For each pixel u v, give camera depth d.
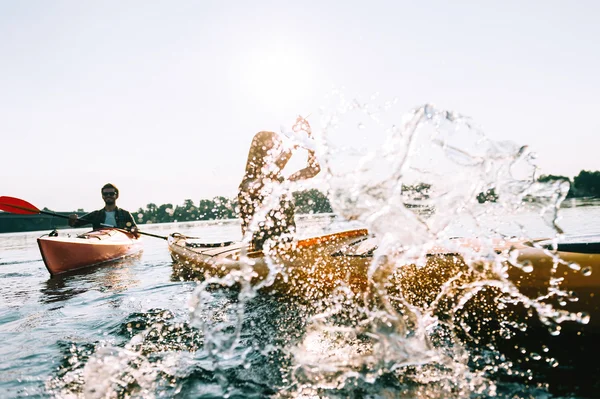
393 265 1.61
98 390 1.39
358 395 1.26
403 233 1.42
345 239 2.82
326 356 1.54
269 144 2.74
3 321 2.56
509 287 1.56
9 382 1.50
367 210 1.43
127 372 1.52
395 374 1.37
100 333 2.07
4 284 4.24
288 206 2.76
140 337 1.91
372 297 1.65
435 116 1.34
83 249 5.31
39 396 1.37
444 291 1.69
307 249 2.54
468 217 1.55
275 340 1.73
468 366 1.38
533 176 1.45
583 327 1.40
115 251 6.05
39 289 3.80
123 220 7.09
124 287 3.53
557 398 1.17
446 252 1.94
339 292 1.87
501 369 1.35
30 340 2.03
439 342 1.55
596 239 2.11
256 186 2.46
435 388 1.26
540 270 1.55
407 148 1.36
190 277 3.36
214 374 1.47
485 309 1.59
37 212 6.20
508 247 1.83
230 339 1.77
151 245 8.77
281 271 2.21
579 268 1.46
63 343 1.94
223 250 3.44
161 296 2.92
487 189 1.50
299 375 1.42
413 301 1.73
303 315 1.93
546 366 1.35
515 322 1.53
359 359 1.50
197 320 1.65
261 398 1.29
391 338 1.48
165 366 1.56
